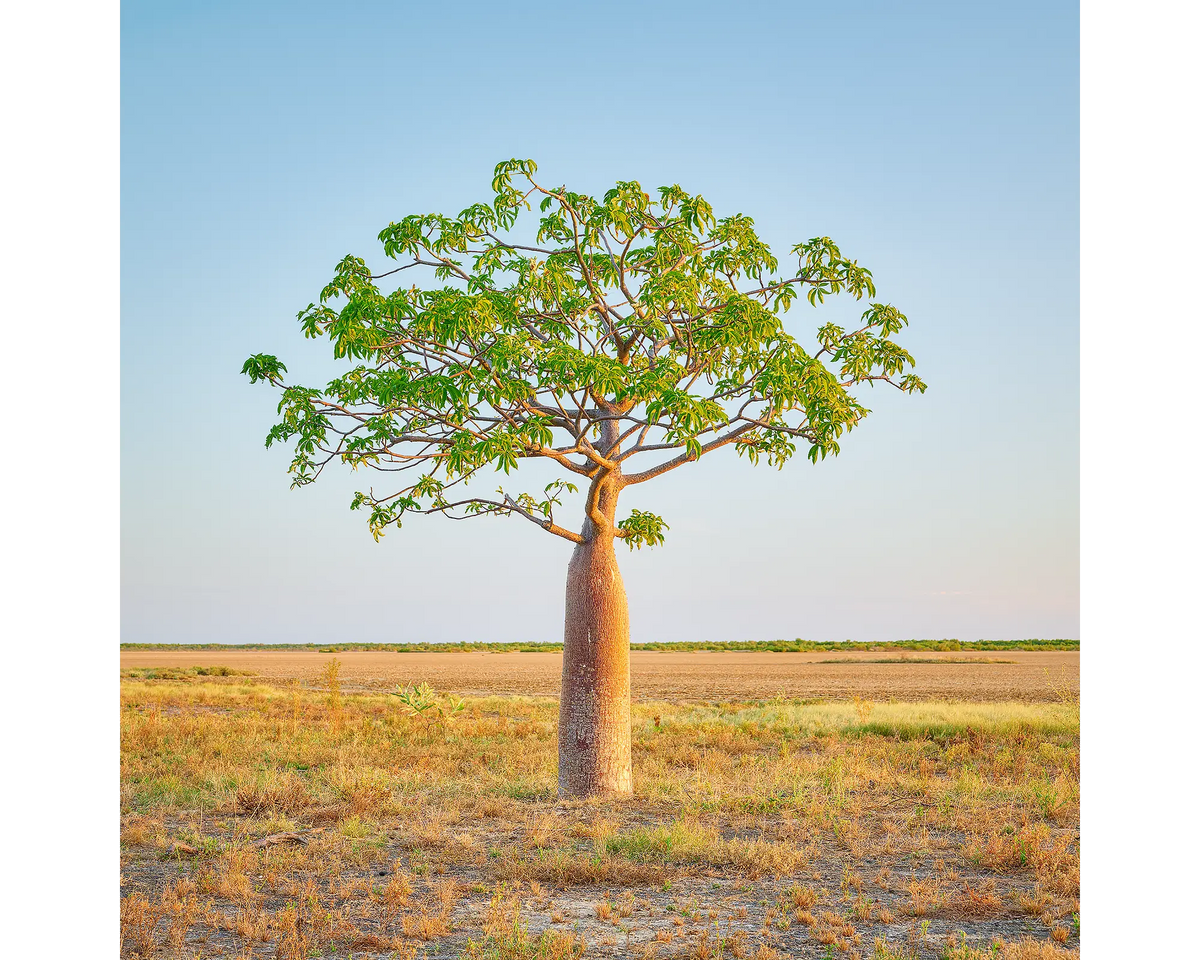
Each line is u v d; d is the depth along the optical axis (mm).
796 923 7113
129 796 11695
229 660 98688
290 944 6293
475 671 69625
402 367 12227
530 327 13109
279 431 11883
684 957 6266
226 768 14086
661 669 75500
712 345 12164
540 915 7297
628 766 12555
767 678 58625
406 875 8344
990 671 67000
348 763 14922
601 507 12992
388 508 13086
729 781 13711
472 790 12789
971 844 9461
